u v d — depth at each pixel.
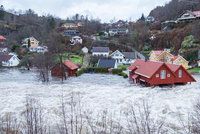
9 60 109.06
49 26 183.00
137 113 34.19
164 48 132.88
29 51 134.00
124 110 37.38
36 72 90.12
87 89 57.62
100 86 62.34
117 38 158.62
